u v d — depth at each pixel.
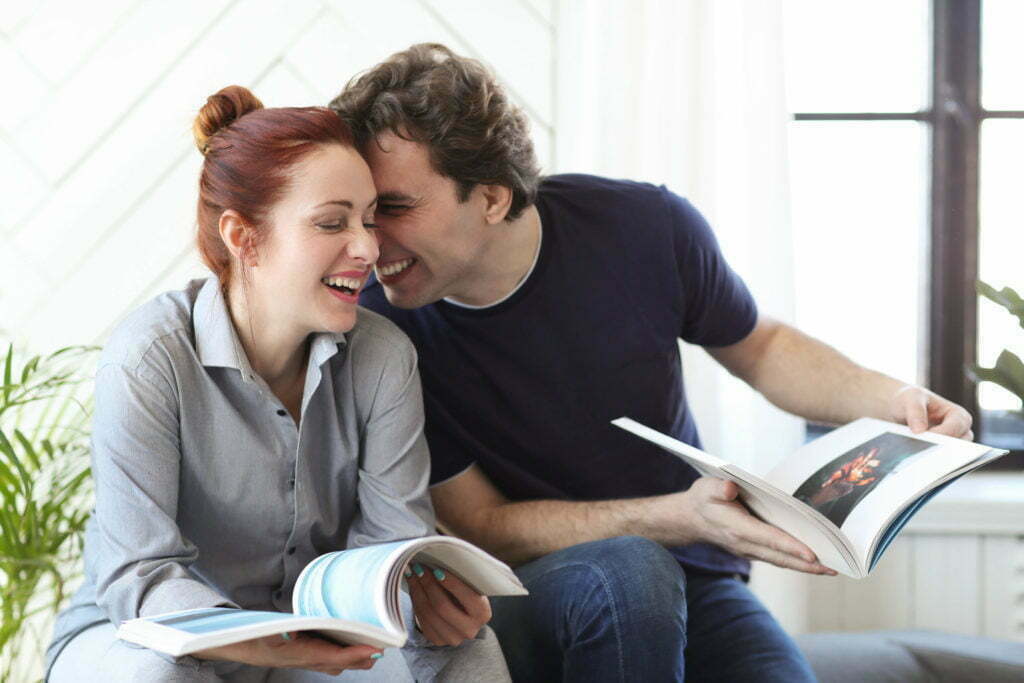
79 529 1.90
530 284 1.66
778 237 2.15
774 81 2.13
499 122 1.52
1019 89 2.42
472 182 1.50
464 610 1.33
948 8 2.40
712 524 1.44
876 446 1.54
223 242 1.37
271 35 2.22
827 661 1.89
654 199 1.76
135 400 1.32
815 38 2.43
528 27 2.23
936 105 2.42
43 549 1.84
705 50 2.15
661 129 2.15
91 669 1.26
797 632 2.17
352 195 1.33
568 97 2.22
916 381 2.46
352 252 1.34
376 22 2.23
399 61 1.53
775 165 2.14
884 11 2.43
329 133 1.34
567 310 1.68
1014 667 1.84
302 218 1.31
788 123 2.16
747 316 1.85
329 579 1.20
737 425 2.17
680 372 1.82
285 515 1.43
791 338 1.86
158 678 1.16
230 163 1.33
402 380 1.48
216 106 1.38
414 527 1.44
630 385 1.71
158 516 1.31
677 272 1.74
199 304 1.39
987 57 2.42
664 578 1.40
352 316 1.38
